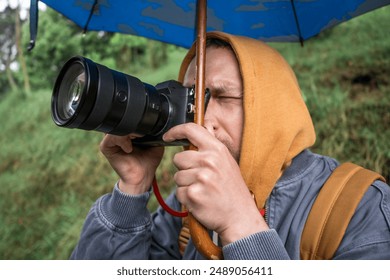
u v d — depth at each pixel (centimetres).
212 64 98
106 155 107
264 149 93
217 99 97
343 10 116
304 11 120
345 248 83
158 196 104
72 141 366
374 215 84
